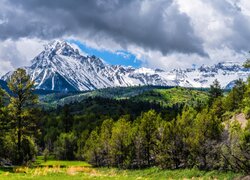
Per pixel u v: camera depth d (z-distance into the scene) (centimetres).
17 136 7525
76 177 4953
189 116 9662
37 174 5309
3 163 7400
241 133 6875
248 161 6681
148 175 9044
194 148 8294
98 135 15925
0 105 7031
